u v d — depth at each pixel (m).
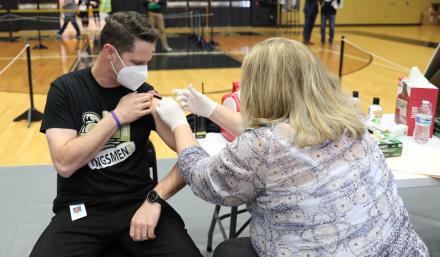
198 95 1.97
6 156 3.83
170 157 3.79
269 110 1.26
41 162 3.69
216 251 1.54
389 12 15.95
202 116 2.11
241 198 1.29
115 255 1.68
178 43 11.40
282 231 1.26
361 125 1.27
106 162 1.71
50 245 1.59
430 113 2.23
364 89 6.32
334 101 1.26
